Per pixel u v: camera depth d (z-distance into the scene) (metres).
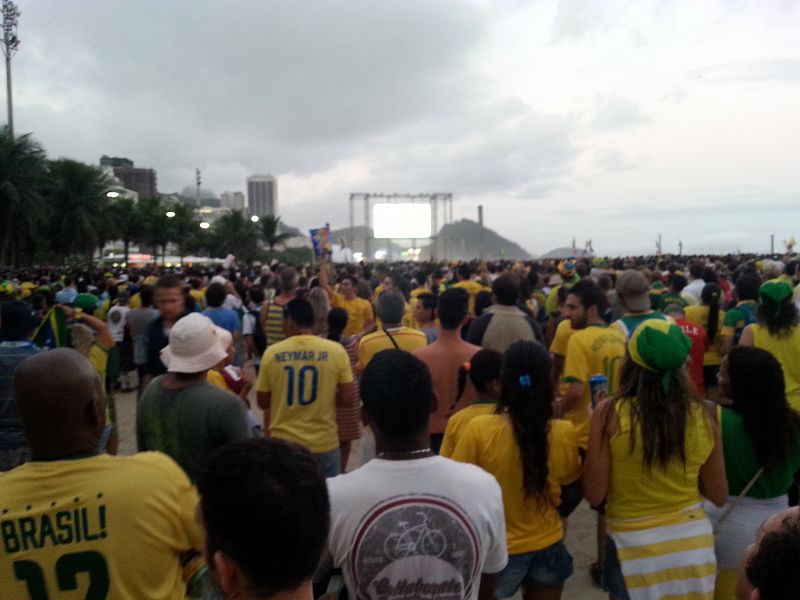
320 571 2.37
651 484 3.11
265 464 1.53
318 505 1.54
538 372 3.20
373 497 2.33
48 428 2.13
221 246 87.25
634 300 4.74
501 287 5.76
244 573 1.49
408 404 2.39
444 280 15.27
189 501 2.26
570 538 5.93
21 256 47.50
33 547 2.07
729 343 7.19
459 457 3.26
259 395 5.15
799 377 5.03
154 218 76.81
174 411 3.52
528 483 3.17
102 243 59.84
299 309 5.16
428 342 6.66
